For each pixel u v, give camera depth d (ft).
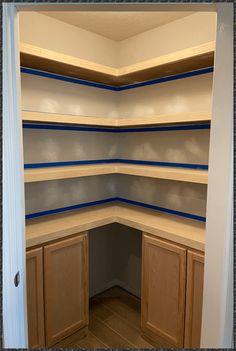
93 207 8.27
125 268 9.17
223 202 3.19
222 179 3.17
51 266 5.96
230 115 3.04
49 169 6.50
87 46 7.57
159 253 6.32
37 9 3.16
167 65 6.09
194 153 6.81
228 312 3.24
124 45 8.24
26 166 6.67
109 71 6.92
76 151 7.81
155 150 7.79
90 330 7.24
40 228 6.21
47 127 7.05
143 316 6.88
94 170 6.86
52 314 6.07
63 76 7.17
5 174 3.01
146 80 7.72
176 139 7.19
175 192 7.36
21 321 3.38
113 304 8.45
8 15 3.03
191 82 6.65
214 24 6.04
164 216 7.30
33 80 6.55
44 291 5.88
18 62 3.27
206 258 3.42
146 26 7.18
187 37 6.59
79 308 6.70
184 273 5.79
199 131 6.64
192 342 5.77
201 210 6.79
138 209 8.04
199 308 5.58
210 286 3.40
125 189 8.85
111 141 8.79
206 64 5.99
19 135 3.32
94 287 8.88
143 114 7.98
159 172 6.33
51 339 6.08
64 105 7.29
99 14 6.46
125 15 6.51
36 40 6.43
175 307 6.06
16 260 3.26
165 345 6.40
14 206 3.22
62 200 7.62
